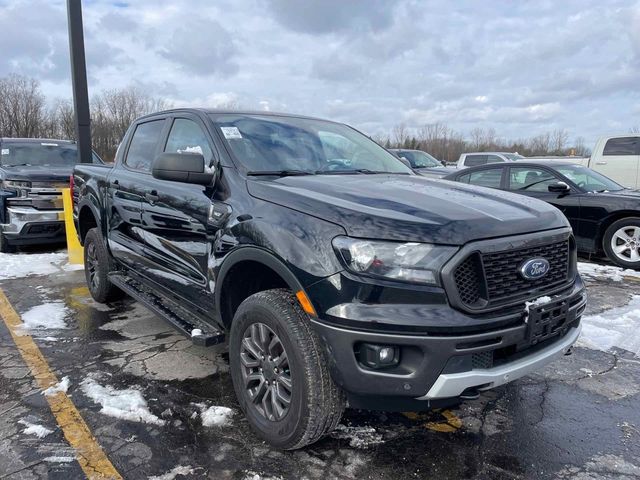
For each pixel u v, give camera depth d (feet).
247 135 11.58
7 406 10.36
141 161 14.46
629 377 12.18
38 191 25.81
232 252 9.37
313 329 8.05
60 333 14.69
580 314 9.44
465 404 10.75
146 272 13.51
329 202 8.44
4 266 23.53
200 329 10.81
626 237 24.08
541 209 9.39
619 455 8.96
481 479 8.27
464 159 56.18
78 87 25.21
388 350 7.51
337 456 8.80
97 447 8.93
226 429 9.59
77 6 24.63
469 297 7.64
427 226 7.66
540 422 10.05
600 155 43.14
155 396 10.84
